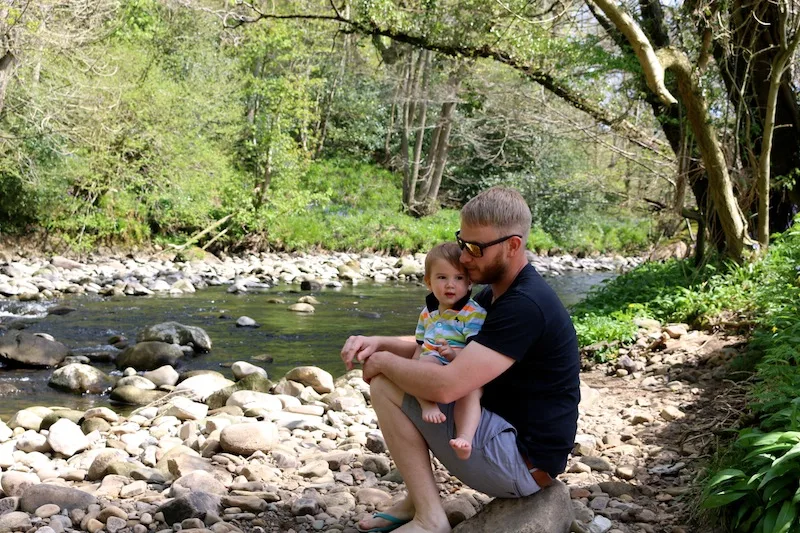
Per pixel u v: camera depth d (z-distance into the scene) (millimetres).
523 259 3104
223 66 22969
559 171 26844
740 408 5070
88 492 3938
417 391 2963
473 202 3031
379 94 30188
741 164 10336
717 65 9852
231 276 18406
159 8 23172
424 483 3146
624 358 7199
